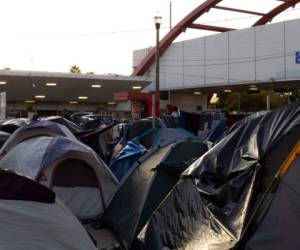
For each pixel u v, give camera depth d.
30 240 4.66
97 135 15.57
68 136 13.30
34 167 9.42
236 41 54.78
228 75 55.66
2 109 19.80
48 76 46.53
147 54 66.31
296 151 5.09
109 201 8.86
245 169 5.48
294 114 5.54
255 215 5.01
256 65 52.78
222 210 5.43
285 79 49.59
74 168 9.59
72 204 9.39
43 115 56.25
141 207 7.43
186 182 6.34
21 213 4.75
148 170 8.14
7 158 10.54
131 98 29.34
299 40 48.72
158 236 6.40
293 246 4.76
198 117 21.31
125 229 7.68
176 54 61.59
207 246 5.29
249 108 70.81
